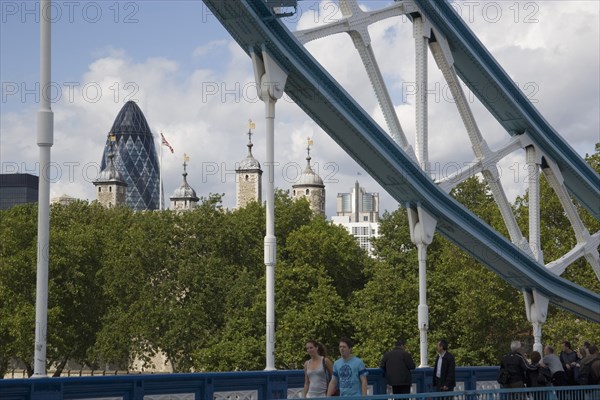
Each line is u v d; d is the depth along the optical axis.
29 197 181.38
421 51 33.66
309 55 27.75
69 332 79.94
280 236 106.44
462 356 67.75
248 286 88.50
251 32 26.14
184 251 92.75
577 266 65.69
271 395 23.38
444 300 72.00
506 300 67.50
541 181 67.44
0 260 79.94
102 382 18.44
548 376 24.86
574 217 42.81
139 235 92.25
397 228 86.38
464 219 35.47
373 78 31.56
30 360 81.31
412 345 69.56
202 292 89.38
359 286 97.12
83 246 87.19
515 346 24.59
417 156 33.38
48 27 17.97
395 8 32.38
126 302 90.31
